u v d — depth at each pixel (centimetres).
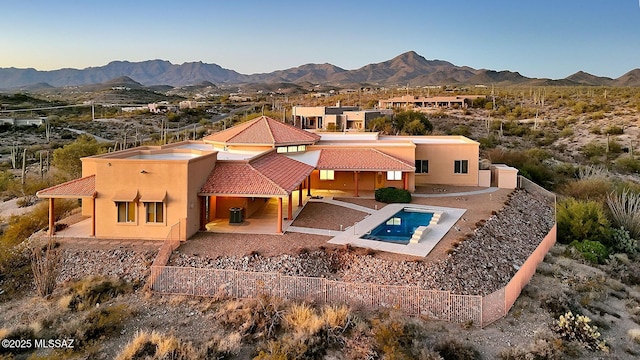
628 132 8019
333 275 2152
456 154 4197
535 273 2345
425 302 1833
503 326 1767
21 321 1802
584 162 6316
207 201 2788
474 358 1527
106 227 2534
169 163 2472
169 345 1526
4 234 2866
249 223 2825
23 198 4197
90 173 2934
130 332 1700
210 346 1548
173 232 2361
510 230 2973
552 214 3659
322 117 8650
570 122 9356
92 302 1923
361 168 3619
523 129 8625
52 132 9394
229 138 3794
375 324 1681
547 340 1639
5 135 8962
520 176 4284
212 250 2308
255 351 1573
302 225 2781
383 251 2316
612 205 3497
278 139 3772
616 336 1764
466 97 13012
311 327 1642
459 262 2220
